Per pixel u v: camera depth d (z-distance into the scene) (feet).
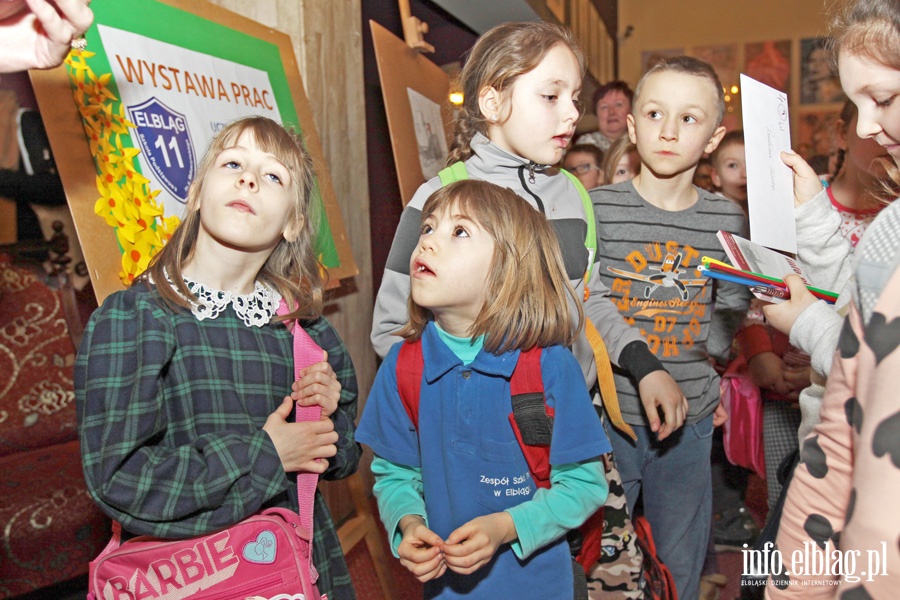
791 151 4.53
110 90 4.27
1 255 5.72
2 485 4.93
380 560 6.05
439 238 3.52
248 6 7.04
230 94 5.41
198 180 3.67
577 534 3.91
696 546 5.71
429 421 3.61
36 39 3.08
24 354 5.77
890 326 1.95
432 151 8.80
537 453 3.49
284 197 3.59
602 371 4.71
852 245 5.62
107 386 3.13
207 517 3.15
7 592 4.56
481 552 3.15
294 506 3.69
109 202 4.07
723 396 7.43
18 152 5.77
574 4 15.90
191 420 3.39
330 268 6.29
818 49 24.90
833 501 2.45
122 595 3.10
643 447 5.50
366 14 8.97
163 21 4.91
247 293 3.73
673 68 5.41
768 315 3.62
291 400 3.63
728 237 3.73
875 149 5.18
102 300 3.89
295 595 3.22
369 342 8.46
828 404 2.43
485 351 3.56
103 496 3.01
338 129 7.69
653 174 5.63
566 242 4.78
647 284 5.56
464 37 12.81
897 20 2.75
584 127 11.41
